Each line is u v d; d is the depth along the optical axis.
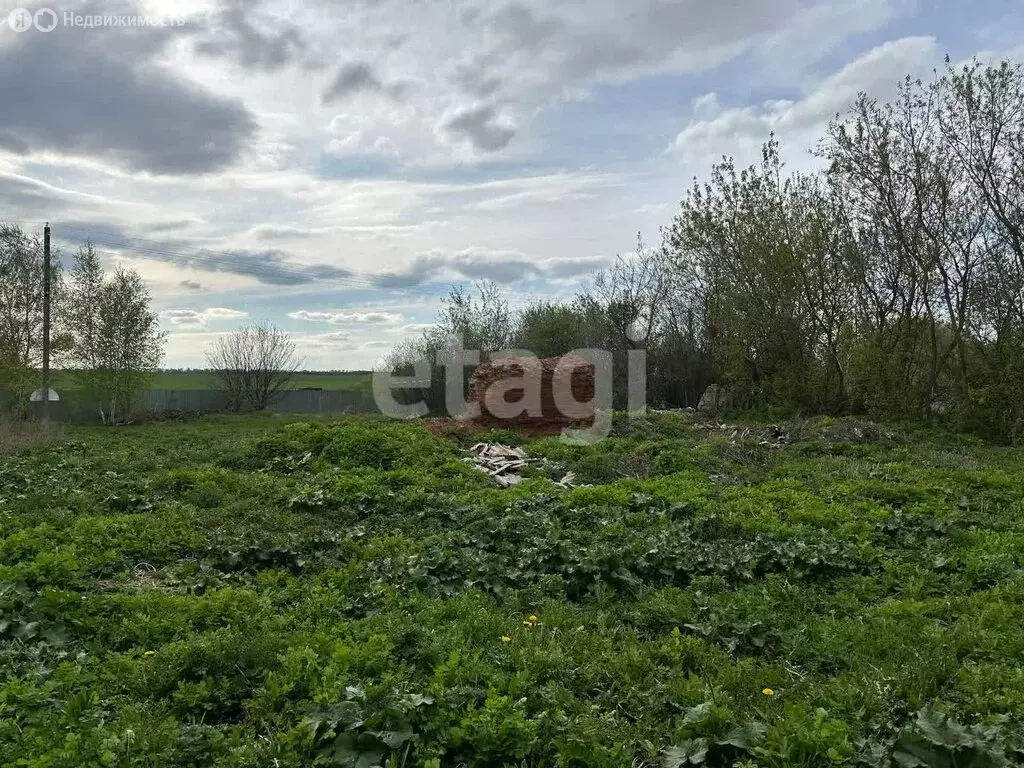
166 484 11.07
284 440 15.14
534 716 4.11
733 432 19.34
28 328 30.27
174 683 4.52
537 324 31.53
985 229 20.53
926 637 5.43
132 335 29.81
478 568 7.03
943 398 22.28
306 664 4.57
